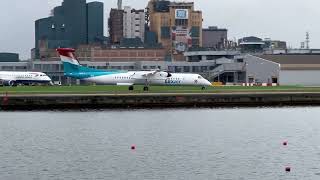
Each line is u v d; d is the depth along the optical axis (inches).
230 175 7042.3
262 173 7155.5
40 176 7012.8
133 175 7047.2
